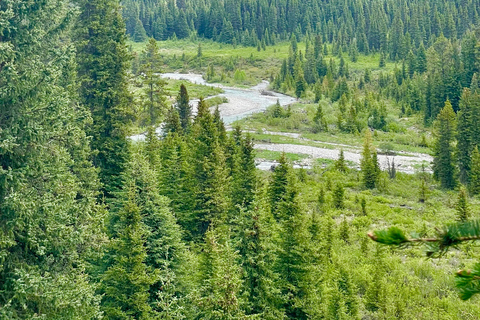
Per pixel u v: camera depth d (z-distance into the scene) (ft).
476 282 12.00
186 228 89.10
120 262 54.24
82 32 98.32
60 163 52.11
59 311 44.68
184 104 166.40
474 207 145.59
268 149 218.79
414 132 270.26
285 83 404.77
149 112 156.35
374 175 167.84
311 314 58.95
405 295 77.41
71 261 49.06
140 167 67.51
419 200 154.81
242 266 57.31
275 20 620.90
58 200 47.21
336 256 89.25
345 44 530.27
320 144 234.99
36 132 45.34
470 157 180.14
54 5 51.47
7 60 46.96
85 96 100.53
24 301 41.57
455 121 183.52
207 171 92.48
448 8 549.54
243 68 497.87
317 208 138.31
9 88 45.06
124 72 104.01
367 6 632.79
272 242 63.26
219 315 48.11
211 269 57.11
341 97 313.32
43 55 52.85
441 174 175.01
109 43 100.37
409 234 11.87
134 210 56.85
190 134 134.82
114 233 64.28
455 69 312.50
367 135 206.39
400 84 390.63
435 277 85.05
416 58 408.05
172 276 54.13
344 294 69.62
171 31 633.20
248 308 55.52
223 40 608.19
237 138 137.28
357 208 140.36
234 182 100.68
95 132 97.71
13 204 41.73
